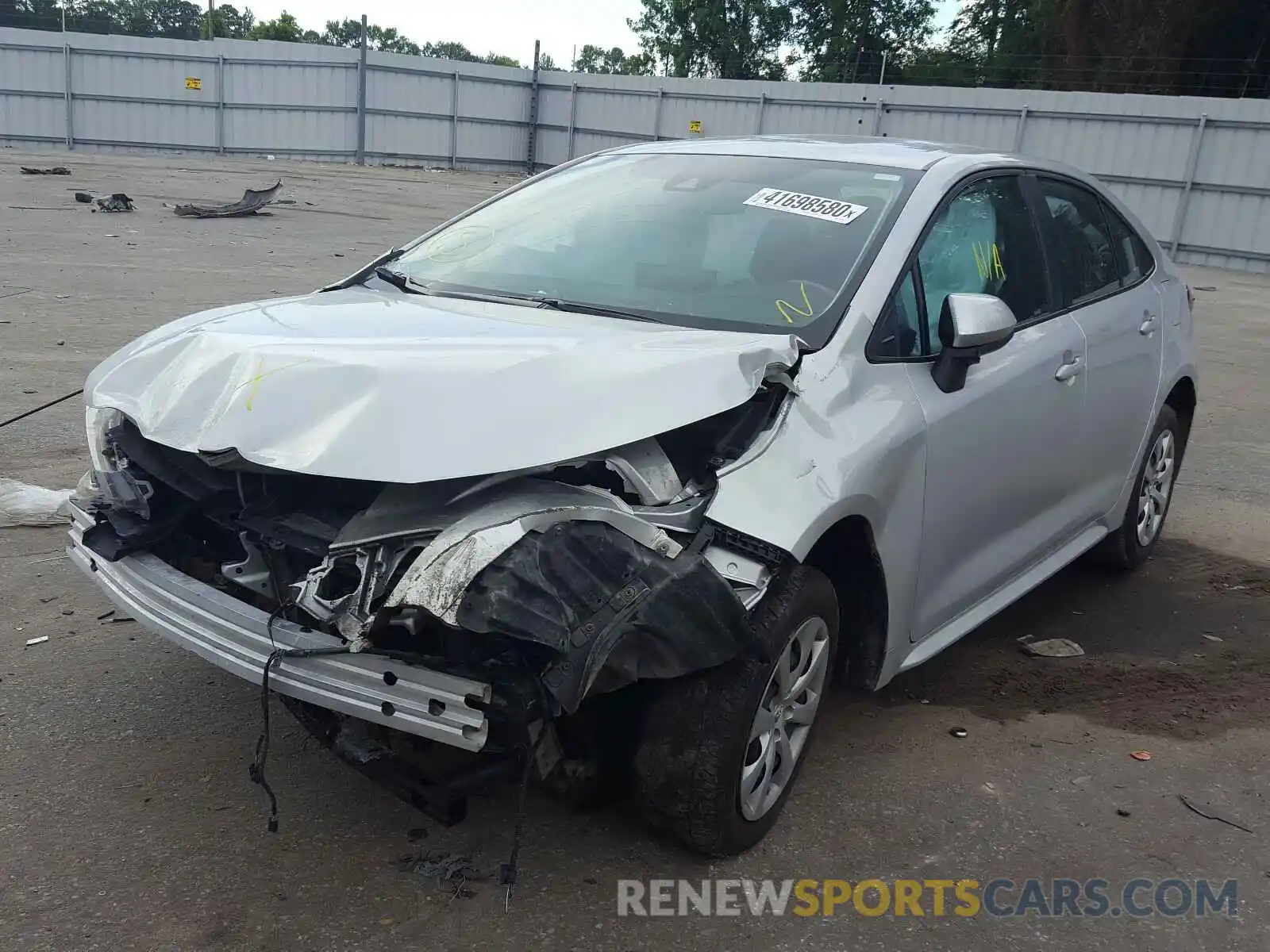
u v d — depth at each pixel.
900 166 3.94
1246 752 3.77
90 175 25.08
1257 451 7.93
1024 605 4.97
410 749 2.65
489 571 2.36
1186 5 35.56
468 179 33.25
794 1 50.47
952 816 3.29
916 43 48.91
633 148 4.59
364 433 2.55
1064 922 2.85
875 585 3.27
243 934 2.62
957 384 3.45
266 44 35.16
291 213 19.73
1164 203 25.48
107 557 3.02
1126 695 4.14
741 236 3.70
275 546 2.75
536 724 2.46
